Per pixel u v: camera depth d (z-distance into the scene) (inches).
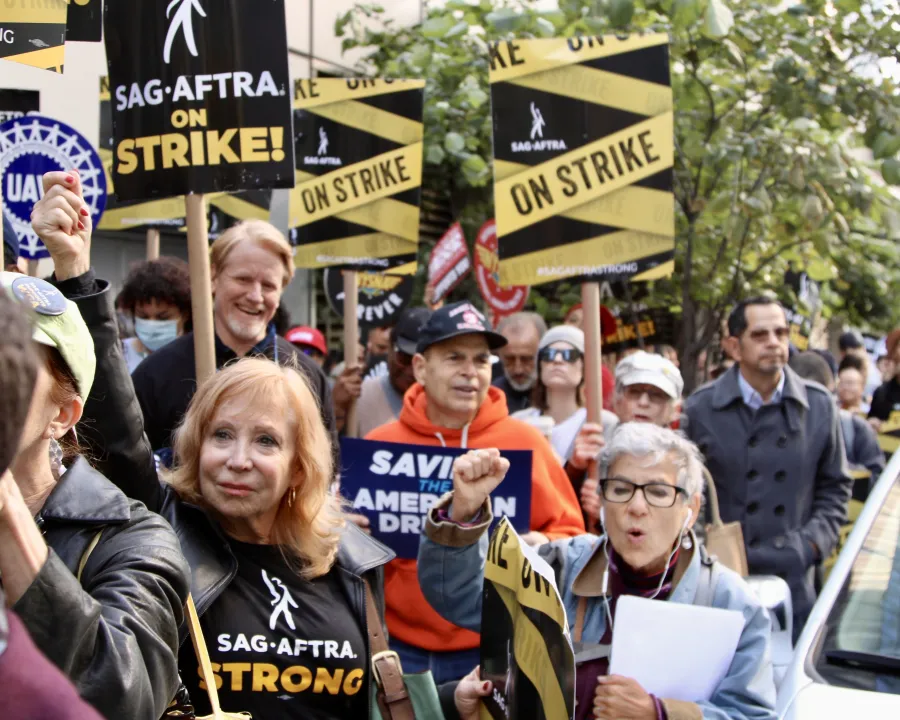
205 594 113.4
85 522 87.2
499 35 390.9
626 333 379.6
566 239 203.6
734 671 123.3
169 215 263.9
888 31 334.6
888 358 352.2
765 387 220.1
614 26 314.0
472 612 136.8
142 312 207.9
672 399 205.6
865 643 123.5
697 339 431.2
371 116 243.1
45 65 129.2
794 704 116.3
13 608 71.1
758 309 217.6
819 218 339.0
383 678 124.0
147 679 80.3
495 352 302.5
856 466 285.0
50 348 83.2
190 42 152.3
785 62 334.0
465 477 134.2
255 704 113.9
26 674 46.6
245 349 174.9
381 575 128.6
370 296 326.3
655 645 120.8
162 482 120.8
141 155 153.5
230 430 117.4
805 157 345.7
